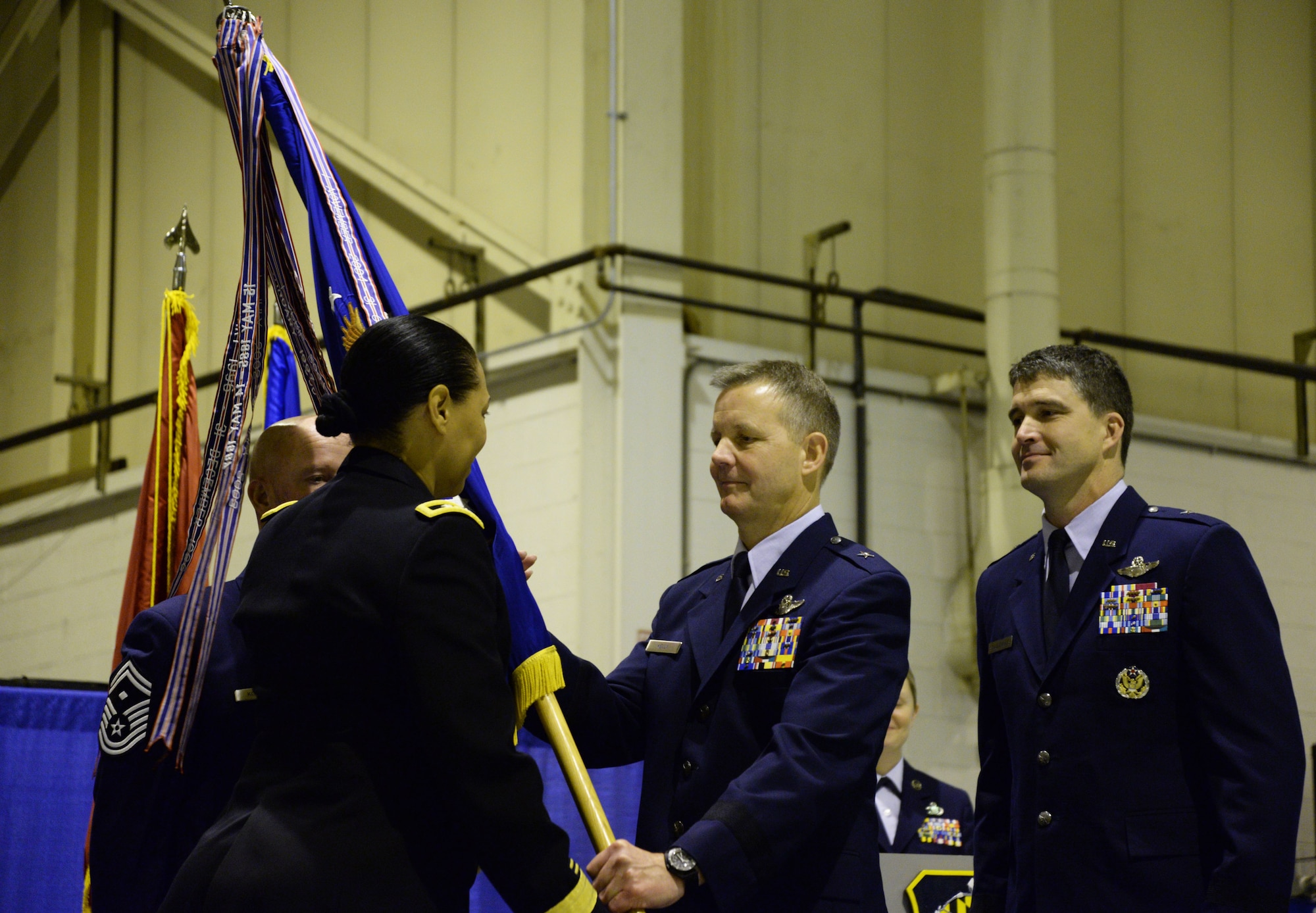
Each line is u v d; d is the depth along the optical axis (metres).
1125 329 8.14
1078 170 8.15
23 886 3.24
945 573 7.28
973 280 7.92
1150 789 2.45
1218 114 8.63
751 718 2.54
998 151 7.35
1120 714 2.50
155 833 2.38
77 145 8.88
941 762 7.08
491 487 6.84
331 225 2.62
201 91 8.46
